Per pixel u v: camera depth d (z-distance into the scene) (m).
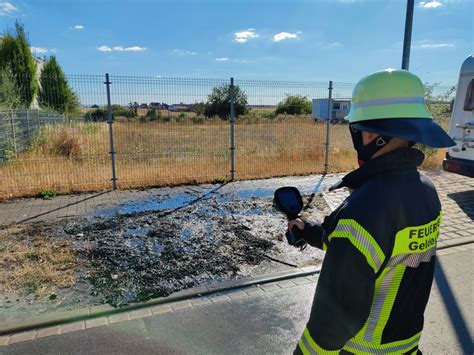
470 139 7.84
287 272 4.32
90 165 8.93
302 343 1.35
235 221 6.10
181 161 9.41
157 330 3.23
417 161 1.30
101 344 3.04
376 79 1.29
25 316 3.41
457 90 8.12
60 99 8.98
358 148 1.38
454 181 9.14
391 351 1.30
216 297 3.80
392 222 1.20
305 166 10.13
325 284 1.22
